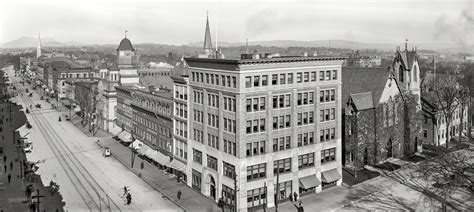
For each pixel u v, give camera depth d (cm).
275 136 6769
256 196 6638
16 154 10212
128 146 11200
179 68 10456
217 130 6888
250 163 6494
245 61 6216
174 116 8269
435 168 6369
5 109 18212
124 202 6888
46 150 10700
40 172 8638
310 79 7150
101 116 13850
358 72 9462
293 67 6875
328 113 7519
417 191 7381
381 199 7025
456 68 16050
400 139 9519
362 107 8500
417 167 8506
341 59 7550
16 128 13850
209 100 7119
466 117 12100
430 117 10744
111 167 9144
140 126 10488
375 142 8888
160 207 6706
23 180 8006
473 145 9000
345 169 8562
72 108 18112
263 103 6612
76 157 9994
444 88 11106
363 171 8488
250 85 6419
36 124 14662
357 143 8450
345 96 9156
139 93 10425
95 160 9731
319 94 7319
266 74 6569
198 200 7050
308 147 7219
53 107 18688
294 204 6844
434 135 10694
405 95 9556
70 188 7606
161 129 9112
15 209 6462
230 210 6544
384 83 8962
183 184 7919
